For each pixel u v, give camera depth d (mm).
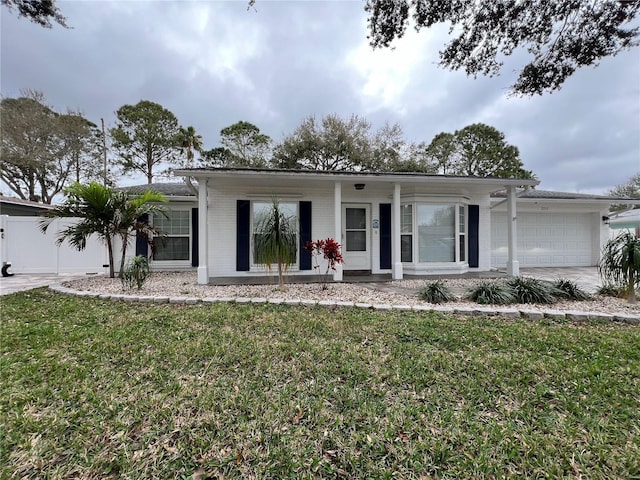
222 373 2666
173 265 9633
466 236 9188
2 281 7938
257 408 2154
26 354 3010
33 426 1944
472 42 5531
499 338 3504
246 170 7344
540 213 11227
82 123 20094
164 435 1896
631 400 2246
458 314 4539
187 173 6914
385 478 1598
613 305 4902
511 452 1759
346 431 1943
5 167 18578
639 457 1712
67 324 3967
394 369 2740
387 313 4562
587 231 11453
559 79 5703
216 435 1899
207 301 5234
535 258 11172
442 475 1616
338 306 4918
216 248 8336
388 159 21703
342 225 8945
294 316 4359
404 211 8875
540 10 5035
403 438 1882
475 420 2043
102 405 2176
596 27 5047
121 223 7473
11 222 9273
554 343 3354
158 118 22875
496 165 23297
